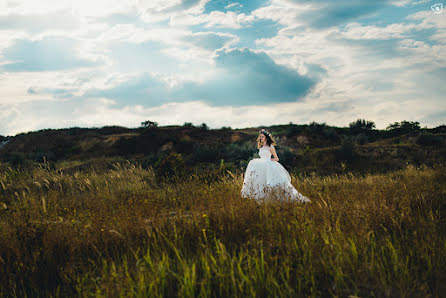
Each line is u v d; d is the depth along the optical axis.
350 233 4.21
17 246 4.36
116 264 3.97
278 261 3.75
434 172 10.59
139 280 3.30
